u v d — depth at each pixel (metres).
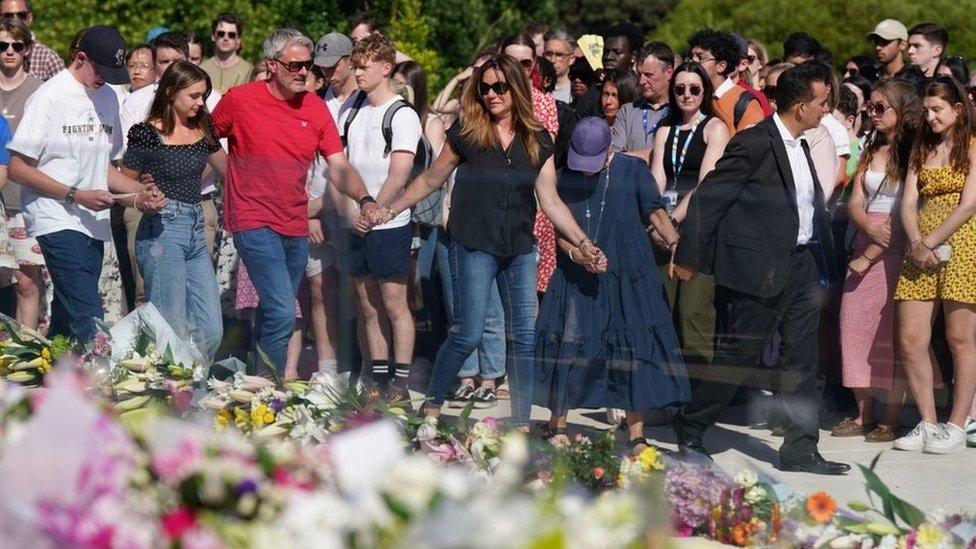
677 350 10.14
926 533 8.87
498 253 9.95
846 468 10.28
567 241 10.06
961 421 11.04
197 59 19.50
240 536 4.52
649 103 15.57
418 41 36.84
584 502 5.29
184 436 4.95
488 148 9.95
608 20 50.75
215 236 10.52
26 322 10.65
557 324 10.06
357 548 4.43
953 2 42.06
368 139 12.76
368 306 10.15
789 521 9.19
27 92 15.91
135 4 30.36
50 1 29.69
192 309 10.56
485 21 41.44
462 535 4.11
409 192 10.11
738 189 10.24
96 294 10.63
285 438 9.76
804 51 20.41
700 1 45.81
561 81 19.48
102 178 10.62
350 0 37.19
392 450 4.74
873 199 11.38
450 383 10.02
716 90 15.73
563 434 10.01
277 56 11.85
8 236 10.62
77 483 4.34
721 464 9.91
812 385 10.36
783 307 10.28
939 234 11.21
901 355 10.79
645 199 10.09
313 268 10.26
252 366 10.40
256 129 11.80
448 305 10.03
